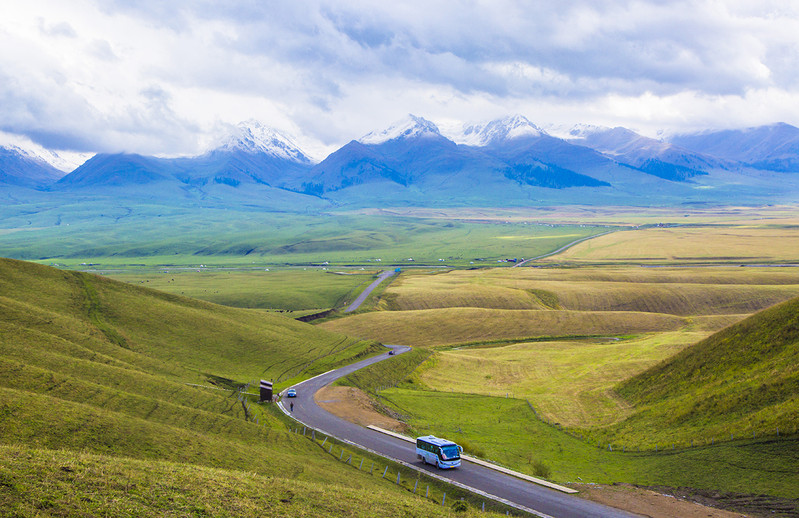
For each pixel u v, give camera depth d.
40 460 34.41
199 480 38.22
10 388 53.94
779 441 59.75
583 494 55.22
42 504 29.30
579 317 197.75
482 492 55.28
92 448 44.78
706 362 90.81
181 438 52.28
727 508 50.78
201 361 111.69
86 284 133.88
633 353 139.88
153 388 75.94
